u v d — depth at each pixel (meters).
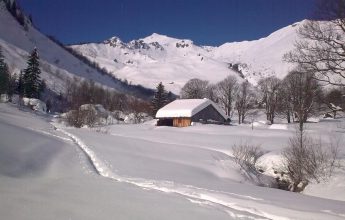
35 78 93.19
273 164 28.97
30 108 77.81
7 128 25.09
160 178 18.61
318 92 20.55
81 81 166.88
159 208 11.01
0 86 80.06
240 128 55.88
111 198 11.86
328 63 18.92
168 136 45.16
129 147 29.38
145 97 184.50
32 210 9.81
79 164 19.55
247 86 127.12
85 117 50.62
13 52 165.75
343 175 23.34
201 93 119.75
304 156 25.48
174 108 68.06
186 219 10.08
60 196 11.62
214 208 11.44
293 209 12.32
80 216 9.59
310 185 24.03
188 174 22.59
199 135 46.12
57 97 121.25
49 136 28.62
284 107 77.81
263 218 10.75
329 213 12.55
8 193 11.45
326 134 41.78
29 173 15.88
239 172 27.47
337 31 18.78
